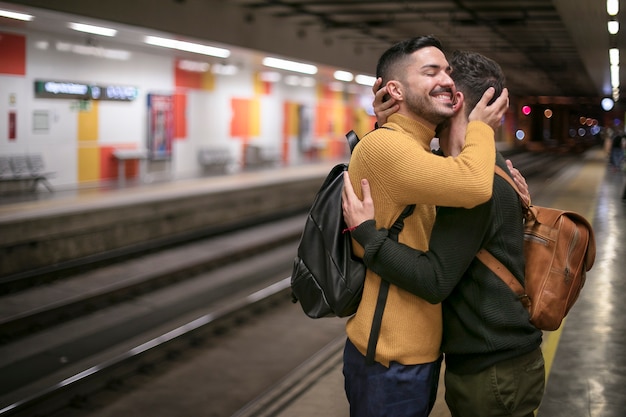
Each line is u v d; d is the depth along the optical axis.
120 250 11.45
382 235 1.82
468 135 1.84
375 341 1.88
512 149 46.03
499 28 17.72
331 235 1.96
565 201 14.02
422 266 1.78
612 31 13.61
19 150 13.97
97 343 6.88
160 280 9.31
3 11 10.78
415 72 1.86
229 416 5.22
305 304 2.03
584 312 5.50
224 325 7.49
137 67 17.22
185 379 5.95
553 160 37.88
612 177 21.31
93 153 15.97
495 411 1.95
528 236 2.03
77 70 15.30
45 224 9.97
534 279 1.98
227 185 16.38
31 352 6.58
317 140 28.64
